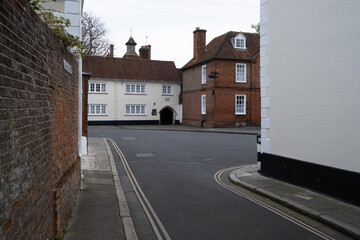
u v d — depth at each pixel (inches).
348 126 256.2
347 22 255.9
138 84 1435.8
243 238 192.9
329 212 232.2
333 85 270.1
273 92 346.0
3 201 90.7
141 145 662.5
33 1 173.2
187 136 863.7
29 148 119.6
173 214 238.4
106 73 1398.9
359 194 244.8
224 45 1186.6
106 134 910.4
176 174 391.9
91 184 321.4
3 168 91.5
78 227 197.9
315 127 289.9
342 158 261.9
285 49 325.7
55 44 177.9
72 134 251.1
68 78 226.5
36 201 128.4
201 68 1258.0
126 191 307.6
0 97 90.3
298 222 222.8
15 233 101.2
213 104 1154.7
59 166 190.7
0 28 90.7
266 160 360.8
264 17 354.6
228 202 270.7
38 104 135.3
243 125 1190.9
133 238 183.6
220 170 420.8
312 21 290.8
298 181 311.0
